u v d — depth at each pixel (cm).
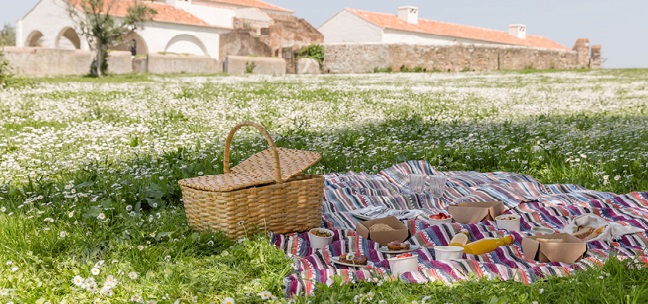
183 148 746
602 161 666
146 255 360
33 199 490
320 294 311
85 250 368
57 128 1006
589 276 316
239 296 318
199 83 2295
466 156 719
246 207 409
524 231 445
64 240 384
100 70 2958
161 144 814
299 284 325
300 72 4141
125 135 916
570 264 352
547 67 4862
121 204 474
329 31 5691
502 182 586
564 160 679
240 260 365
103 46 2959
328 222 471
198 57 3738
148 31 4459
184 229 419
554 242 374
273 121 1152
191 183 422
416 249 398
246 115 1241
